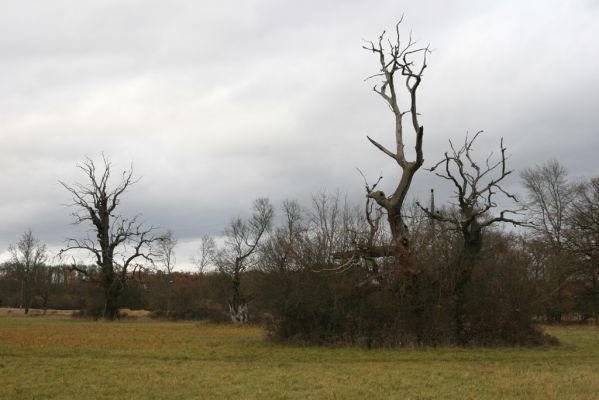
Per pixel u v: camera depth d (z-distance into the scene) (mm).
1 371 19844
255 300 36375
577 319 61312
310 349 27797
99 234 66250
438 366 21812
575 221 54406
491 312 29500
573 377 18953
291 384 17703
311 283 30375
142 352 25953
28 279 85812
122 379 18406
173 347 28781
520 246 35125
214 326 51656
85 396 15836
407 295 29344
